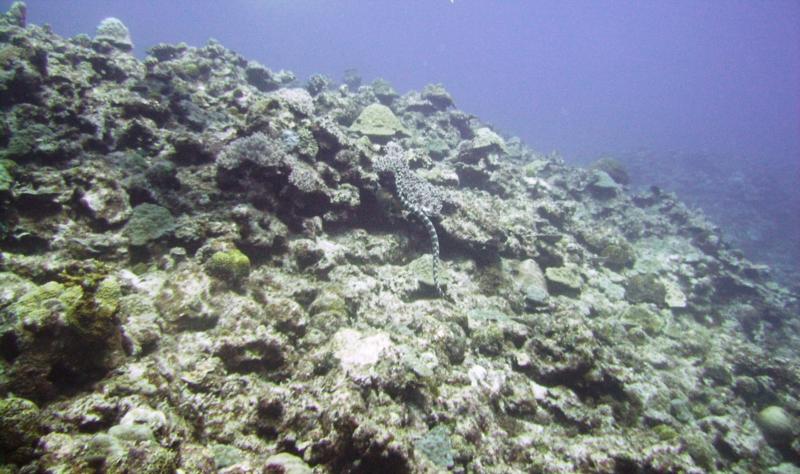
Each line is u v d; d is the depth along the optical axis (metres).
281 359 6.45
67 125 10.23
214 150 10.34
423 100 24.06
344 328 7.34
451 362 8.09
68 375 4.97
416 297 9.94
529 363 8.60
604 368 8.75
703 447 8.96
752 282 19.53
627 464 6.57
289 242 9.30
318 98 18.77
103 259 7.36
